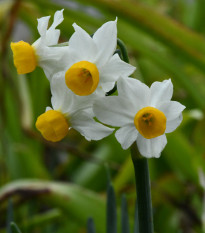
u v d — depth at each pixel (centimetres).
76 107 32
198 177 63
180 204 66
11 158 69
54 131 33
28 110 75
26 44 33
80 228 64
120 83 31
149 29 67
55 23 33
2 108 76
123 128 32
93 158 72
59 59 32
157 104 32
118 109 32
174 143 61
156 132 31
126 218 40
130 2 65
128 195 65
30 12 76
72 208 51
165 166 70
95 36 32
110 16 69
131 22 67
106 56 32
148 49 70
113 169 75
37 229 69
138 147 32
